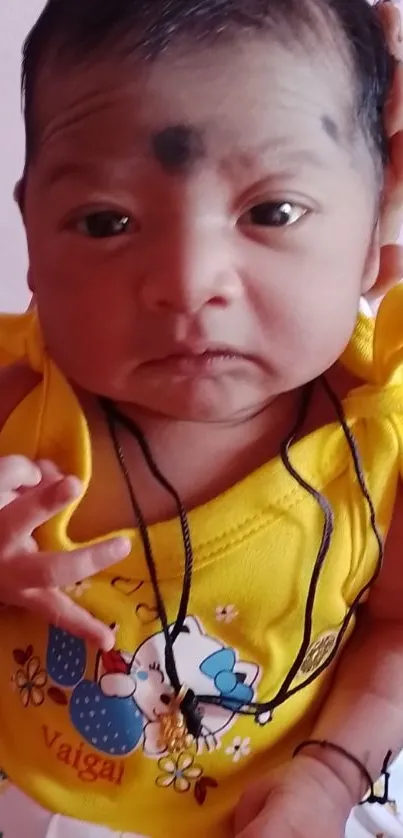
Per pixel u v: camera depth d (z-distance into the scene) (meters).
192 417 0.52
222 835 0.58
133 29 0.46
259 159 0.47
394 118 0.55
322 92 0.48
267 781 0.56
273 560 0.56
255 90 0.46
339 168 0.50
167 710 0.56
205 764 0.58
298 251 0.49
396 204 0.57
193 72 0.46
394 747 0.60
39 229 0.52
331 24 0.49
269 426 0.57
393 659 0.62
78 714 0.58
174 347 0.49
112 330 0.49
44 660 0.58
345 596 0.59
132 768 0.58
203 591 0.55
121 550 0.52
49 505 0.51
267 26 0.47
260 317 0.49
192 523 0.55
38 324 0.61
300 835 0.53
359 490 0.57
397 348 0.56
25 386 0.61
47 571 0.51
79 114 0.47
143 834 0.58
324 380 0.59
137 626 0.56
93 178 0.48
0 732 0.61
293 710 0.60
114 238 0.49
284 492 0.55
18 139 0.94
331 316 0.51
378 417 0.57
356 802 0.58
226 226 0.48
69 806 0.58
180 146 0.46
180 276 0.47
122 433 0.57
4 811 0.59
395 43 0.56
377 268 0.57
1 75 0.91
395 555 0.60
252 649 0.57
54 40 0.49
